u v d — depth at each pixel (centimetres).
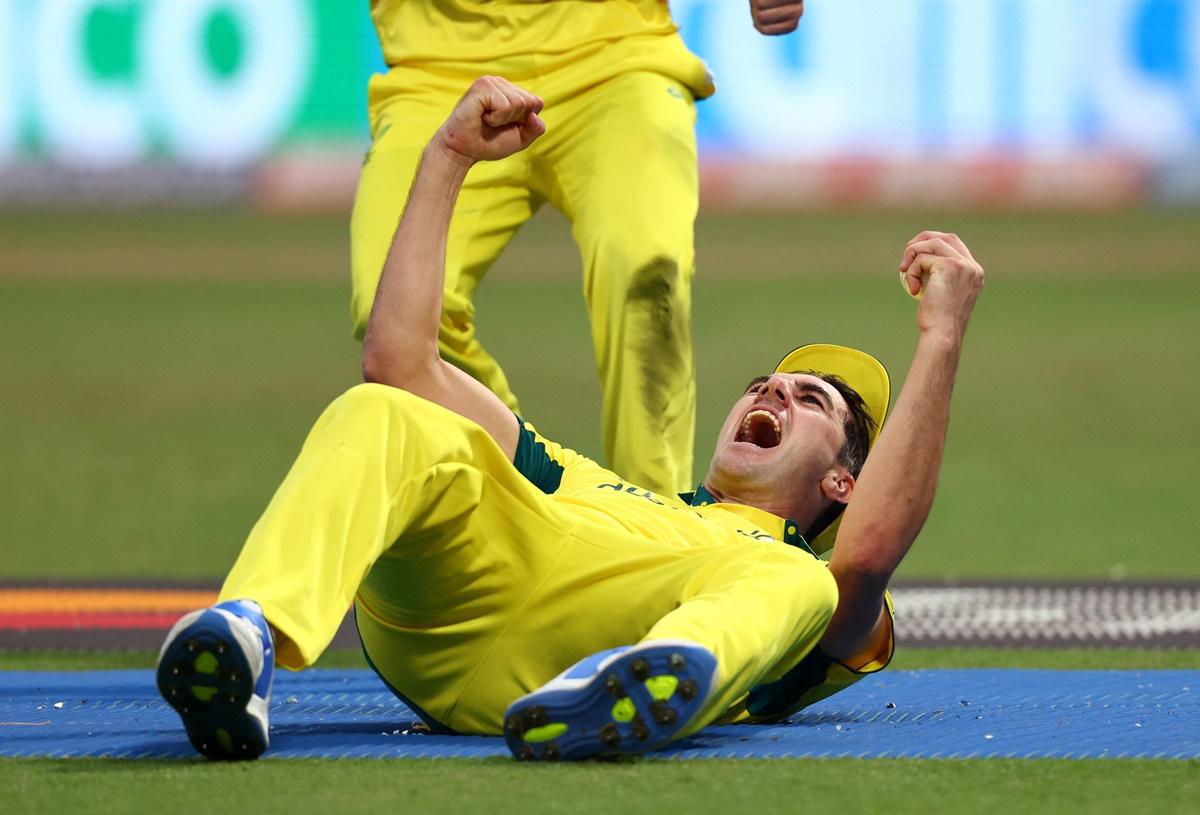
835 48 8538
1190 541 2630
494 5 1712
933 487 1158
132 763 989
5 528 2748
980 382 4794
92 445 3709
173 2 8575
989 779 953
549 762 966
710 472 1274
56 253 8181
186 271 7706
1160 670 1559
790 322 5653
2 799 886
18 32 8612
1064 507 2970
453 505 1038
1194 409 4281
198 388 4666
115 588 2214
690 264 1631
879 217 8731
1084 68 8531
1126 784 942
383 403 1010
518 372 4822
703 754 1020
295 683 1498
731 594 1009
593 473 1224
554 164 1692
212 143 8775
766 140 8644
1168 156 8594
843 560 1147
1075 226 8606
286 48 8669
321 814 848
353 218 1669
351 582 970
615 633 1084
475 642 1098
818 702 1331
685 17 8531
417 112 1708
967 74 8556
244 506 2980
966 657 1675
